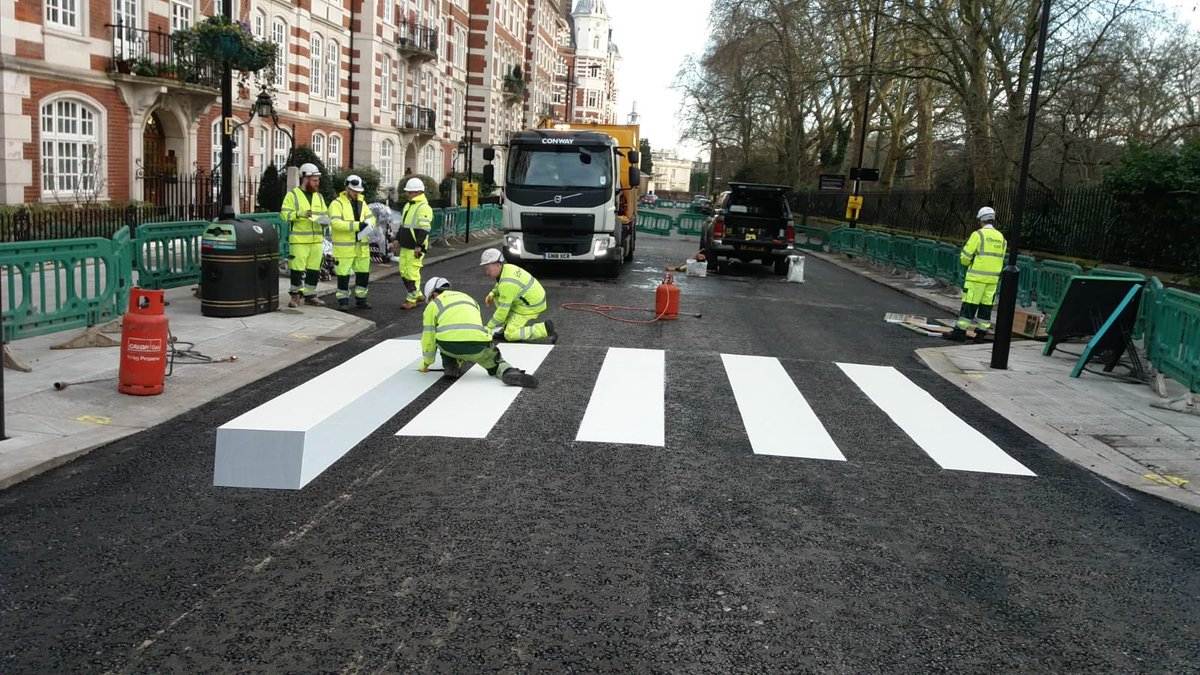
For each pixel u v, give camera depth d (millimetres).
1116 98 27422
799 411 8008
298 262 12312
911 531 5234
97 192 18906
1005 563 4832
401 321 11961
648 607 4098
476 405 7598
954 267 18516
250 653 3547
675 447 6684
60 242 8844
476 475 5840
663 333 12031
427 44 43688
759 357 10586
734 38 44656
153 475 5598
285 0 29156
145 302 7297
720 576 4473
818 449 6820
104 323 9594
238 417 6891
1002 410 8445
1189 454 7094
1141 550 5121
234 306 11031
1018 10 26094
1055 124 26359
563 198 18219
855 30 37469
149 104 21594
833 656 3742
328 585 4172
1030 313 12992
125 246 9969
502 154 61781
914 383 9555
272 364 8828
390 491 5484
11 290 8242
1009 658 3801
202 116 24797
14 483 5352
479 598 4105
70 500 5133
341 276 12727
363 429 6762
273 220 14727
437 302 8422
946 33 26312
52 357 8477
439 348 8516
